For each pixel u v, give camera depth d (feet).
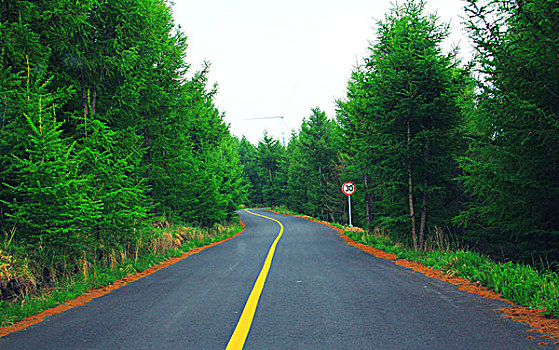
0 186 24.44
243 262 30.96
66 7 29.53
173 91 55.36
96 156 29.58
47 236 23.16
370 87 40.47
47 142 23.39
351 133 61.52
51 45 31.37
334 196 110.01
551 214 24.73
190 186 63.00
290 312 14.64
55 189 22.85
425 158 36.83
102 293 21.13
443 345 10.23
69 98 32.32
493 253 33.78
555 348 9.68
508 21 23.54
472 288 18.43
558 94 22.77
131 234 33.50
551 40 20.88
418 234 39.22
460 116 35.76
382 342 10.70
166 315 14.98
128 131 41.16
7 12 26.25
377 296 17.02
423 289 18.43
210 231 70.54
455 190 39.01
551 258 25.54
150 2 46.98
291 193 169.78
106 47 36.42
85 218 24.86
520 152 23.94
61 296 19.54
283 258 32.53
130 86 39.45
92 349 11.14
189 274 26.04
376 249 39.42
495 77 24.40
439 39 36.76
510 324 12.07
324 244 45.09
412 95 34.60
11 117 24.26
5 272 19.80
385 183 39.22
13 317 15.85
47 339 12.50
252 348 10.68
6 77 25.09
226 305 16.26
